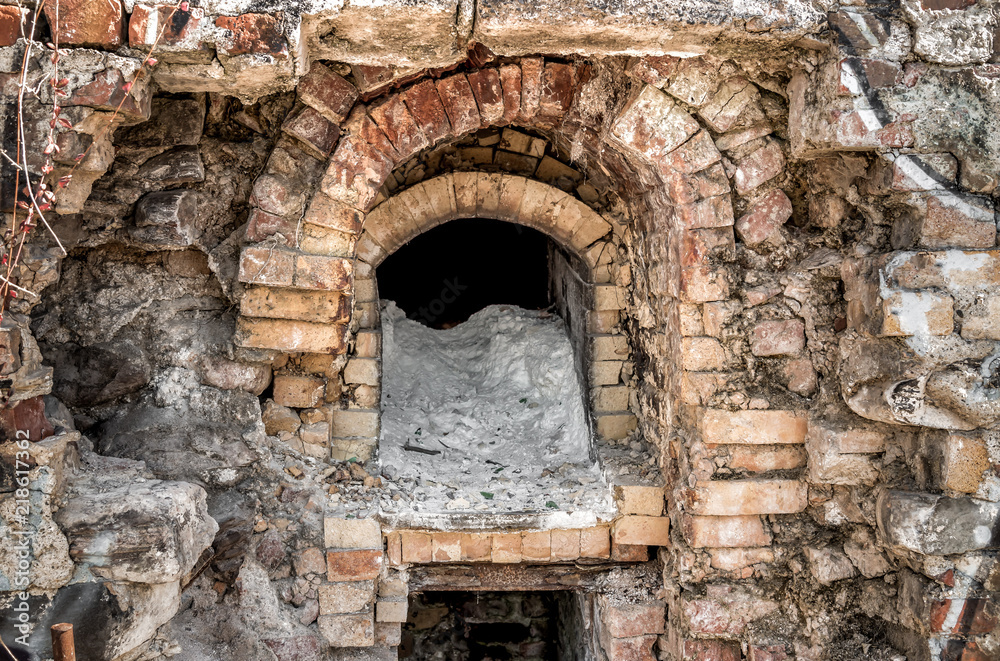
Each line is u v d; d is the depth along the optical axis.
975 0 2.84
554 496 3.98
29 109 2.63
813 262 3.29
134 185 3.28
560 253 5.21
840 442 3.17
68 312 3.38
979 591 2.91
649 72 3.12
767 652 3.38
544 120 3.46
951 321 2.85
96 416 3.44
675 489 3.59
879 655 3.21
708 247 3.30
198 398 3.53
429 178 4.12
